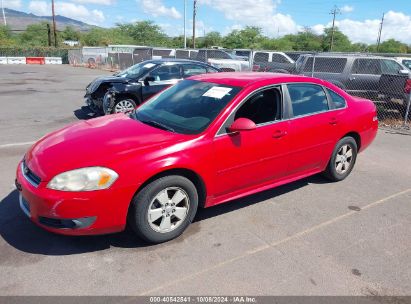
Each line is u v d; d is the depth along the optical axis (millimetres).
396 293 2891
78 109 10594
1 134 7434
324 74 11891
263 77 4277
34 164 3223
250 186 4078
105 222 3107
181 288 2863
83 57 37406
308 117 4430
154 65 9102
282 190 4840
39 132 7688
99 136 3520
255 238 3623
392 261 3309
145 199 3227
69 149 3279
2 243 3381
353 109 5051
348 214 4215
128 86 8594
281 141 4125
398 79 9969
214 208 4242
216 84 4227
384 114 10414
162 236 3422
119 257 3230
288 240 3605
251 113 3912
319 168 4848
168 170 3328
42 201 2984
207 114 3771
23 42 74062
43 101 11914
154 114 4133
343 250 3459
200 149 3477
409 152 6934
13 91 14297
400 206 4473
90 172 3016
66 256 3219
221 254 3328
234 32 75000
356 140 5277
